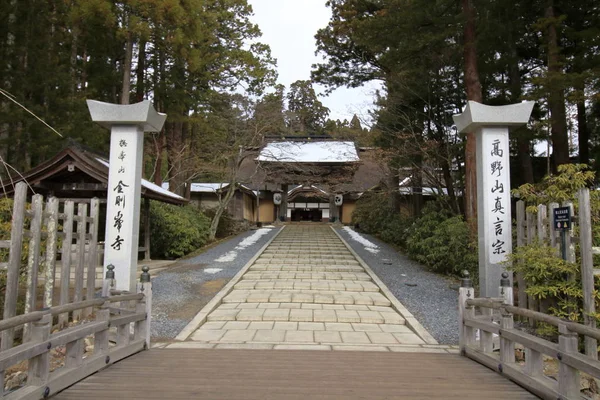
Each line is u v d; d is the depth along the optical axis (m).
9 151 13.30
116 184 6.27
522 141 13.23
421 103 15.09
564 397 3.42
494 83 13.02
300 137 28.56
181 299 8.59
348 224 29.98
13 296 4.66
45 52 13.20
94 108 6.22
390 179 17.22
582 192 4.91
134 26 12.21
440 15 11.13
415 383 4.10
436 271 11.65
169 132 20.19
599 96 8.66
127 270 6.10
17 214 4.74
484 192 6.20
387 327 7.15
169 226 13.75
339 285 10.05
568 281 5.28
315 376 4.29
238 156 18.73
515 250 6.24
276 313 7.80
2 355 3.03
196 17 13.59
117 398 3.55
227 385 3.94
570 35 10.47
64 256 5.90
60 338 3.71
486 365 4.78
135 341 5.35
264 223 29.47
